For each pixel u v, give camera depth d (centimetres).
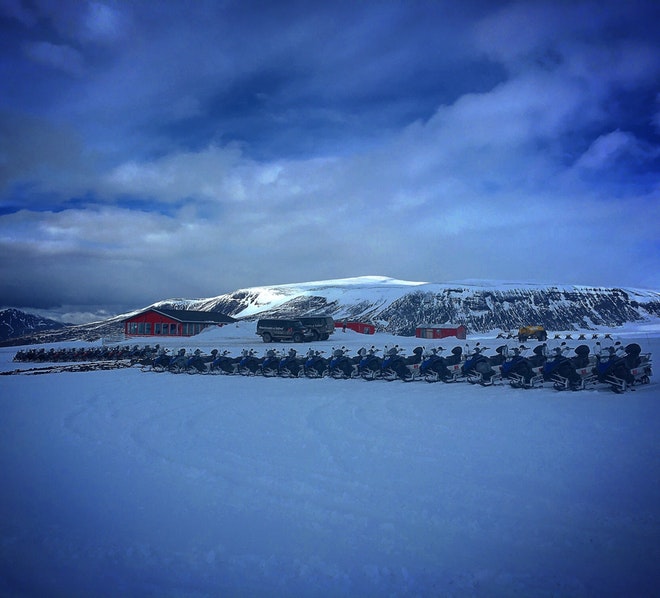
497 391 1714
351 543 609
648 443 955
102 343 6444
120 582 541
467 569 537
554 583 502
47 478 898
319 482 828
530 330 5928
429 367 1997
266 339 5569
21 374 3262
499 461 891
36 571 570
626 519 634
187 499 777
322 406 1545
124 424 1373
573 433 1056
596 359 1664
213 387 2139
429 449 993
